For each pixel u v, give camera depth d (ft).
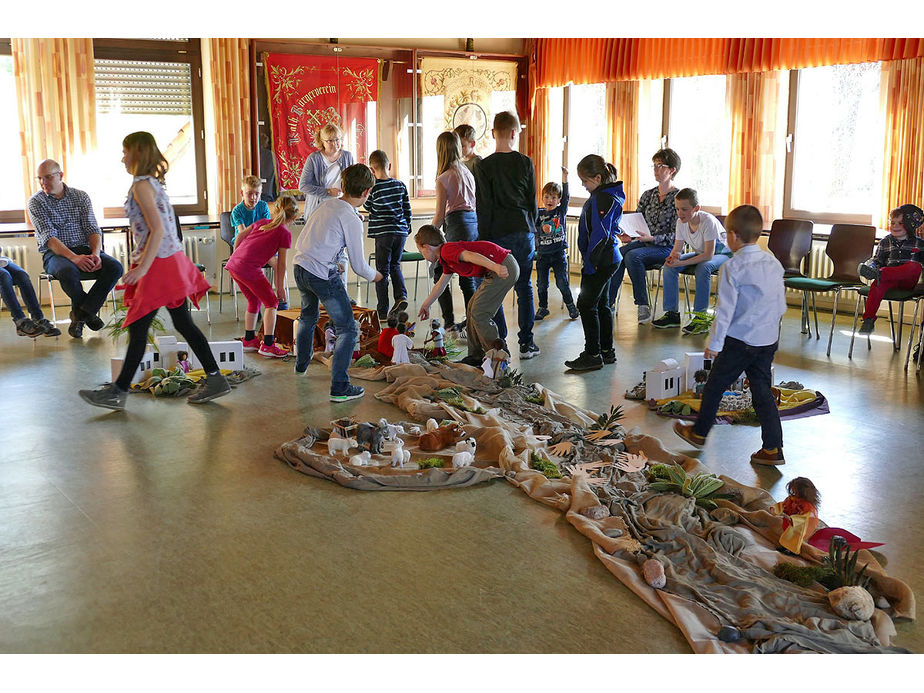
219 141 30.22
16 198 28.02
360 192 16.52
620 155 33.47
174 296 15.67
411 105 34.09
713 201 31.68
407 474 12.82
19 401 16.93
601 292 19.27
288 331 21.53
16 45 26.73
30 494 12.24
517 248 19.75
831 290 22.09
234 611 9.07
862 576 9.50
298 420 15.72
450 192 20.35
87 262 22.03
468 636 8.59
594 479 12.35
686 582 9.45
